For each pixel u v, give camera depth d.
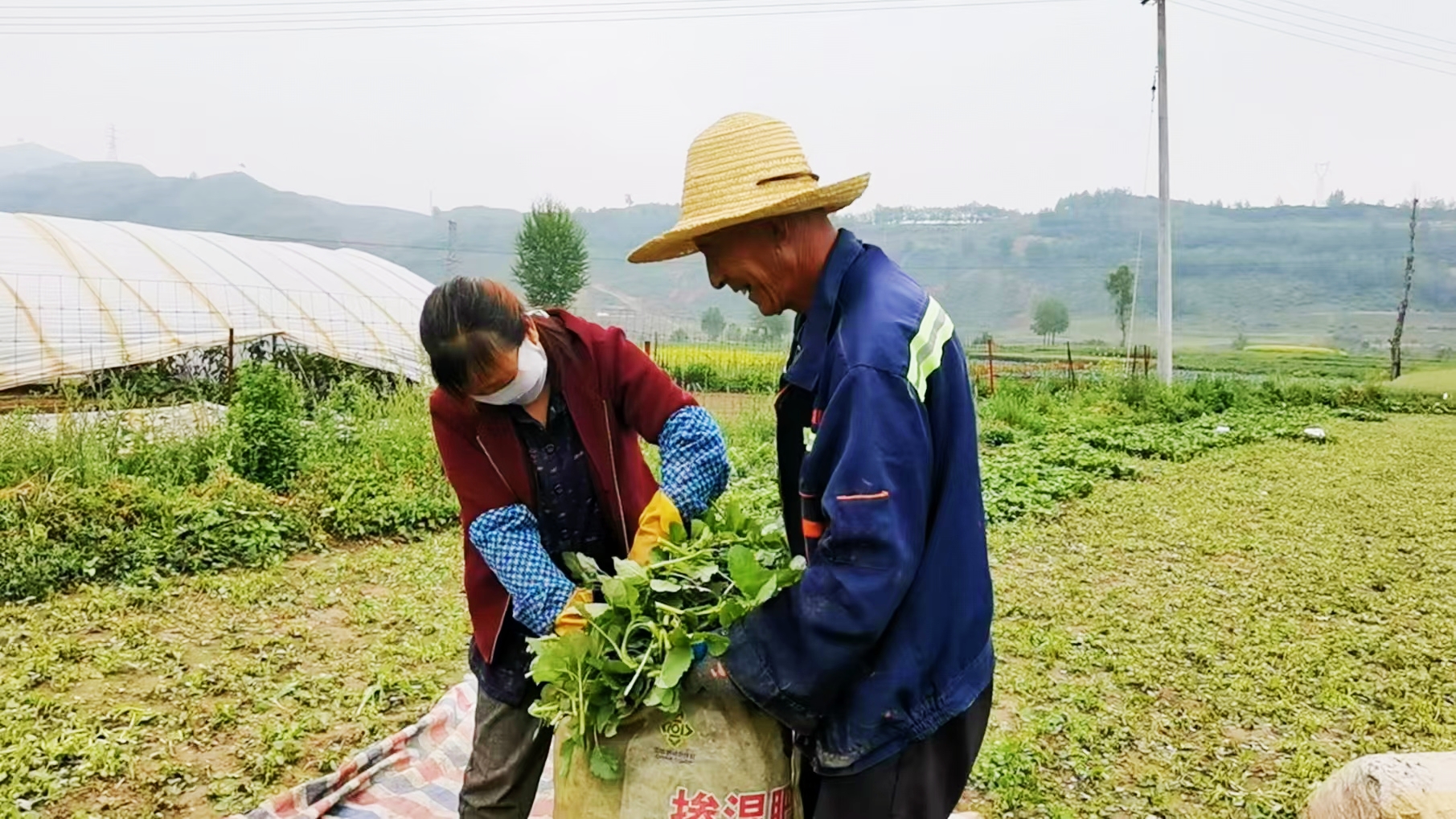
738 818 2.14
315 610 6.42
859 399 1.90
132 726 4.47
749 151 2.16
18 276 15.23
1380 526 9.85
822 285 2.11
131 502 7.56
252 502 8.05
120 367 14.89
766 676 1.96
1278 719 4.93
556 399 2.63
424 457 10.05
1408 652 5.99
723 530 2.55
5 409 12.68
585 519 2.72
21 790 3.84
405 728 4.46
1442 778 2.38
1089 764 4.33
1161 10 24.69
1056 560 8.24
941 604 1.99
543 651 2.19
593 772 2.17
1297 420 21.28
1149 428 18.47
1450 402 26.19
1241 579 7.74
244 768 4.15
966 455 2.03
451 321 2.34
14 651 5.45
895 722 1.97
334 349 17.75
